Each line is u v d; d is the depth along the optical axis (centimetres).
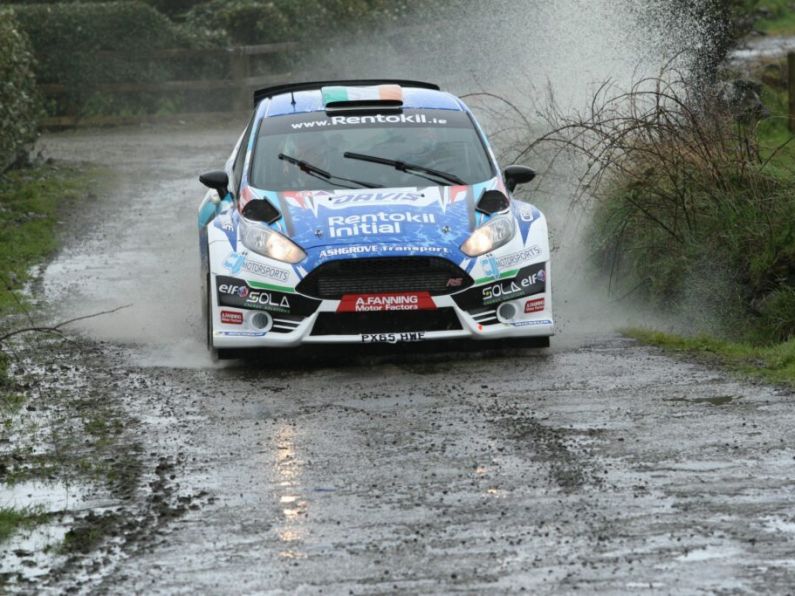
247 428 2178
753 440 1983
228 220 2766
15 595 1495
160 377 2591
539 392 2341
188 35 8781
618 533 1612
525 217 2731
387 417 2208
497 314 2611
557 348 2736
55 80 8581
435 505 1744
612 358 2608
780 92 6181
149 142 7581
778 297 2841
